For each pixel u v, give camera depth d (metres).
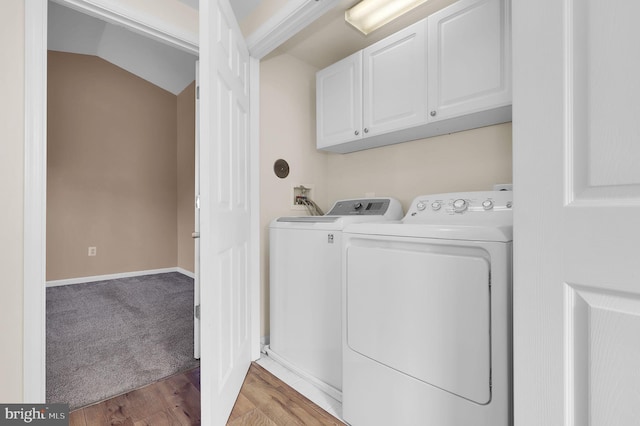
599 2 0.55
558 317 0.60
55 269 3.65
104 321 2.49
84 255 3.85
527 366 0.64
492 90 1.29
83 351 1.95
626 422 0.53
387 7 1.60
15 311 1.15
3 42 1.14
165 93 4.53
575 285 0.58
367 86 1.78
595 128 0.56
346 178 2.29
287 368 1.75
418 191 1.87
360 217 1.58
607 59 0.54
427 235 1.04
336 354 1.49
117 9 1.46
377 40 1.95
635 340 0.52
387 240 1.16
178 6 1.68
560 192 0.60
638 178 0.51
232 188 1.43
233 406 1.40
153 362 1.82
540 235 0.62
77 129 3.81
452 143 1.72
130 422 1.30
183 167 4.45
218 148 1.21
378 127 1.73
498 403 0.87
